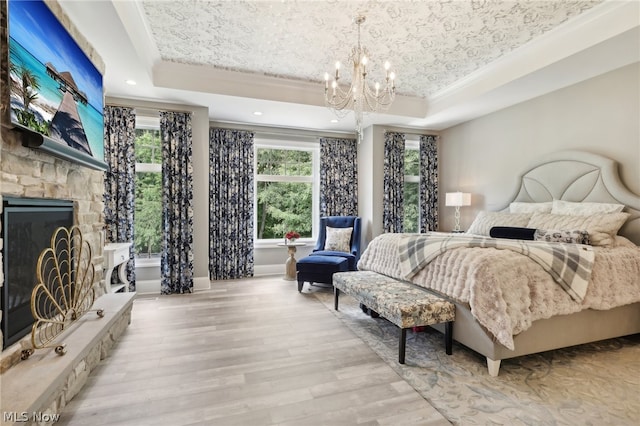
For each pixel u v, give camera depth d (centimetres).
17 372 135
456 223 480
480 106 404
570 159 329
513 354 194
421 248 258
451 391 176
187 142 396
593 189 308
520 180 386
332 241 457
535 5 237
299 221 538
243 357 215
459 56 320
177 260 390
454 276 219
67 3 197
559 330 208
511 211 378
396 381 186
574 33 262
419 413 156
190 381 184
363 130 523
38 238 177
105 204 361
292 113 429
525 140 384
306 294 381
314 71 357
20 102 149
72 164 219
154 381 184
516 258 203
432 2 233
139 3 234
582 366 205
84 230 240
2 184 145
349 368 201
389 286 263
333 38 284
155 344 235
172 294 382
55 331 179
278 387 179
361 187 534
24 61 153
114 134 367
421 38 284
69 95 200
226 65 342
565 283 205
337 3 234
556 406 162
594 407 162
